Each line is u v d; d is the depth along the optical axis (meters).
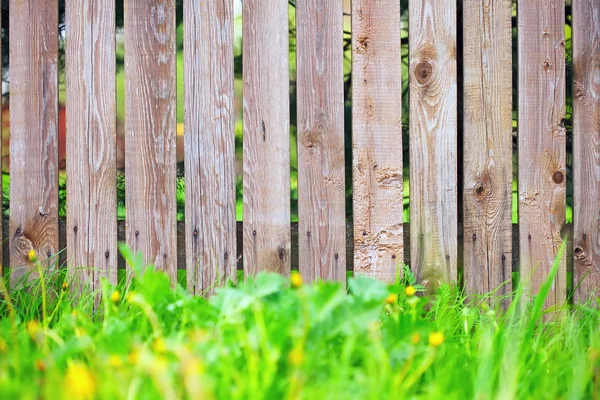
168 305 1.85
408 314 1.70
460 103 3.01
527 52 2.77
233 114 2.72
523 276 2.79
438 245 2.78
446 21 2.76
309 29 2.72
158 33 2.69
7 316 2.51
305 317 1.46
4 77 3.44
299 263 2.74
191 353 1.45
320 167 2.74
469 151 2.78
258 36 2.71
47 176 2.71
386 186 2.77
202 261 2.72
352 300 1.69
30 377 1.50
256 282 1.77
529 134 2.78
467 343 1.92
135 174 2.70
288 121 2.73
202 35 2.71
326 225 2.75
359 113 2.75
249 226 2.73
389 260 2.78
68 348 1.54
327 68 2.72
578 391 1.51
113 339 1.56
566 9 3.24
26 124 2.70
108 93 2.70
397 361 1.58
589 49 2.79
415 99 2.76
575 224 2.79
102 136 2.71
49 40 2.70
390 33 2.75
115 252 2.72
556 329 2.38
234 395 1.32
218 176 2.72
